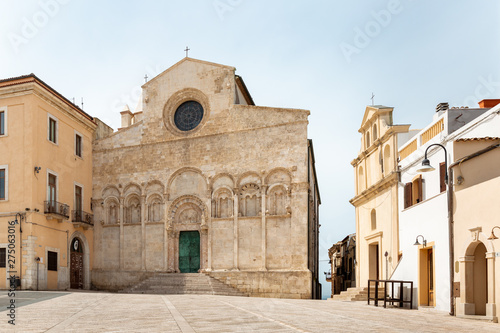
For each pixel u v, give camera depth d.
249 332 10.59
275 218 35.34
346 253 52.56
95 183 41.12
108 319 13.24
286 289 33.97
